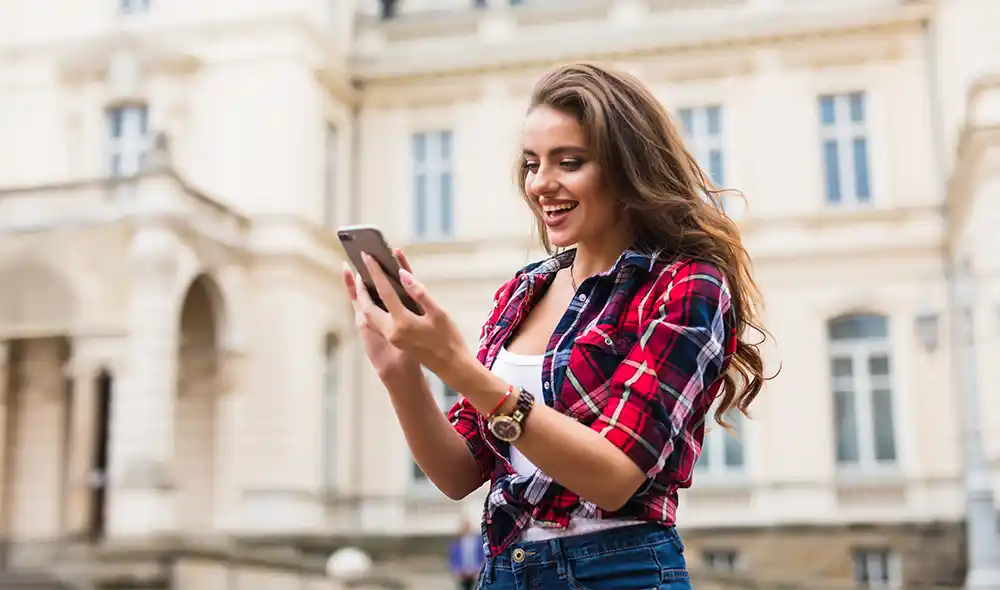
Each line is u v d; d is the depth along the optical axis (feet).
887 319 65.77
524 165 7.42
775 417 65.16
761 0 68.95
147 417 54.54
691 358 5.85
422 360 5.55
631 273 6.22
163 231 55.88
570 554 6.00
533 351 6.65
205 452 63.10
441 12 74.28
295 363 64.23
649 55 69.82
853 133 67.67
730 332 6.35
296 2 67.36
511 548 6.23
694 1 70.18
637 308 6.11
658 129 6.50
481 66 71.92
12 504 63.26
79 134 69.26
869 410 65.10
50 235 57.06
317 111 68.59
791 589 55.06
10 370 64.49
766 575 57.77
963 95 56.49
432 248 71.51
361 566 41.52
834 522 63.10
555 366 6.18
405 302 5.66
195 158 67.10
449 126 73.05
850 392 65.67
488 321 7.29
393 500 69.67
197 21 68.39
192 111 67.62
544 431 5.48
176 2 68.95
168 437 55.01
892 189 66.28
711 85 69.10
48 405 64.13
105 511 65.26
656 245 6.47
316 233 67.67
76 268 56.49
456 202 72.08
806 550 63.10
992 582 36.52
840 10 67.10
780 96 67.97
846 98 68.03
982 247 49.44
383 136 73.61
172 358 55.72
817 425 64.64
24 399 64.34
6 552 53.06
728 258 6.43
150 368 54.90
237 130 66.85
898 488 63.41
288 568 49.65
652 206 6.29
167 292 55.67
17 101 70.33
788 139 67.56
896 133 66.69
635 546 5.97
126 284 55.88
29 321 56.65
